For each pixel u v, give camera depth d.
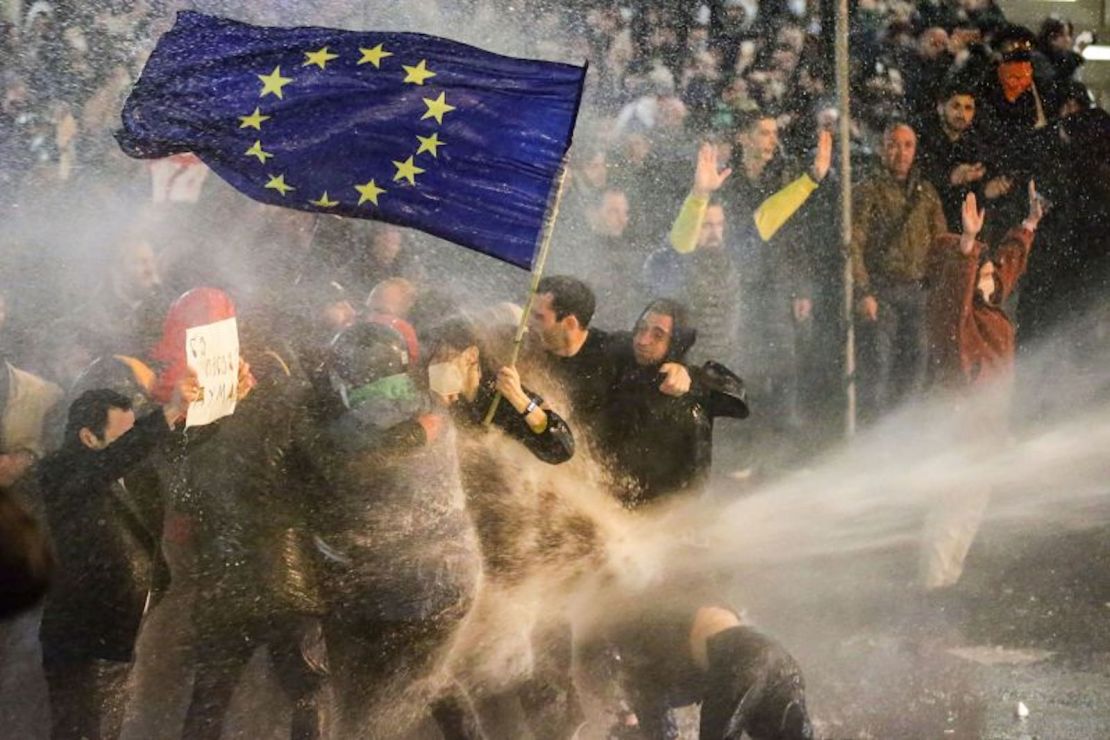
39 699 10.63
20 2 16.48
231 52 9.45
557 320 10.80
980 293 16.02
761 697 9.59
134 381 9.78
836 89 17.20
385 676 10.06
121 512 9.77
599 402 10.90
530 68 9.48
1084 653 13.65
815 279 16.75
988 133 17.48
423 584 9.94
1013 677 13.02
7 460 10.24
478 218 9.55
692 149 16.73
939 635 14.12
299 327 11.30
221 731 10.27
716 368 11.03
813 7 18.03
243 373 9.99
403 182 9.51
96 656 9.71
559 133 9.49
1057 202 17.50
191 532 10.13
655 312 10.83
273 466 10.07
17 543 5.06
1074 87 17.80
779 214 16.52
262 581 10.09
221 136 9.45
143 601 9.81
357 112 9.45
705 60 17.98
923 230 16.84
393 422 9.95
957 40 17.66
